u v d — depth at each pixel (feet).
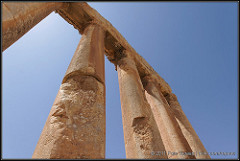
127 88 21.58
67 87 12.26
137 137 15.39
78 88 12.33
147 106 19.15
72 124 9.50
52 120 9.48
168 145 22.95
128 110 18.38
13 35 11.08
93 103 11.62
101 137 9.87
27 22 12.66
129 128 16.69
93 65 14.98
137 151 14.35
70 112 10.18
